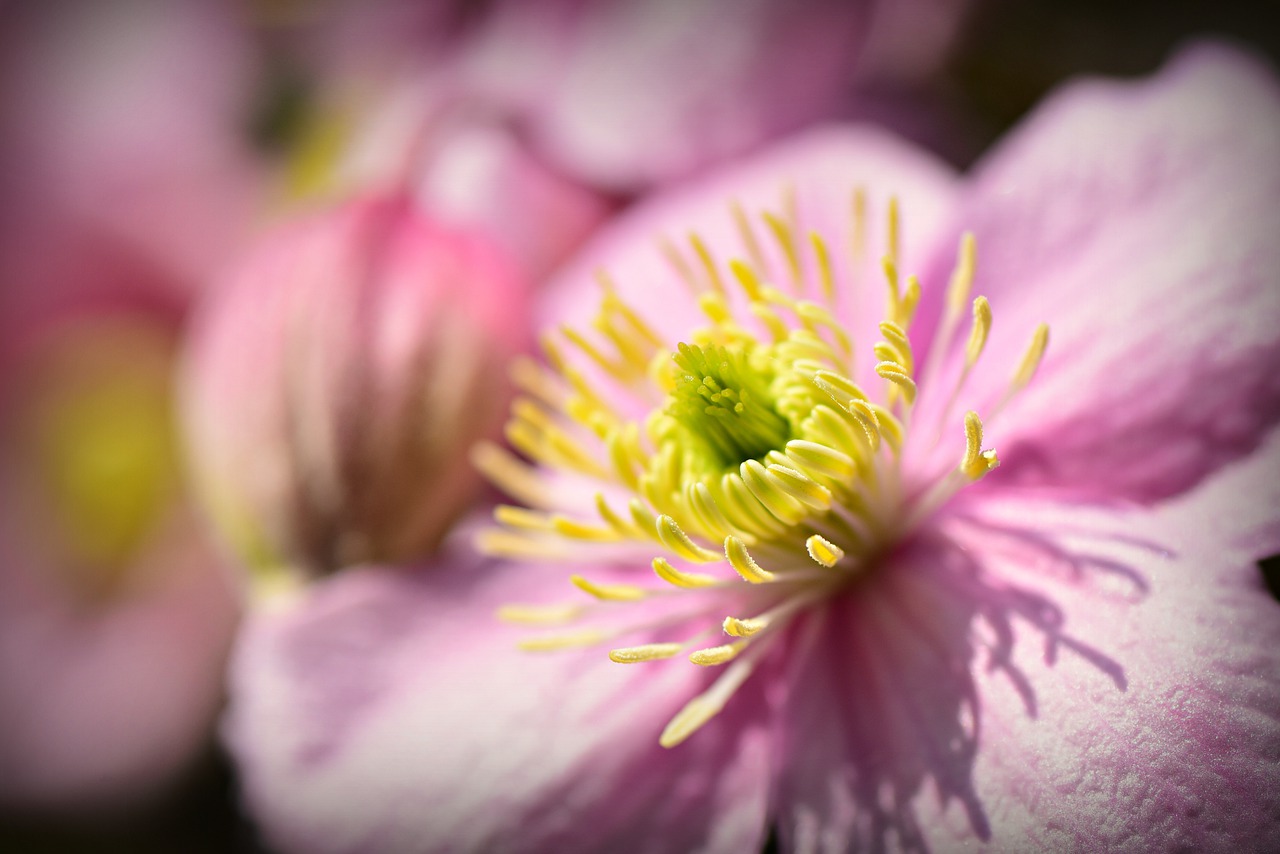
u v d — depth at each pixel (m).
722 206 0.12
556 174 0.13
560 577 0.12
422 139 0.13
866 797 0.11
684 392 0.11
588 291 0.12
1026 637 0.10
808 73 0.13
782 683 0.11
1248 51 0.11
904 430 0.11
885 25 0.13
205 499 0.12
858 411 0.11
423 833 0.11
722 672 0.11
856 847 0.10
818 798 0.11
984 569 0.11
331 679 0.11
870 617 0.11
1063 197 0.11
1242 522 0.10
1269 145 0.11
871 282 0.11
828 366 0.11
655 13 0.13
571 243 0.13
